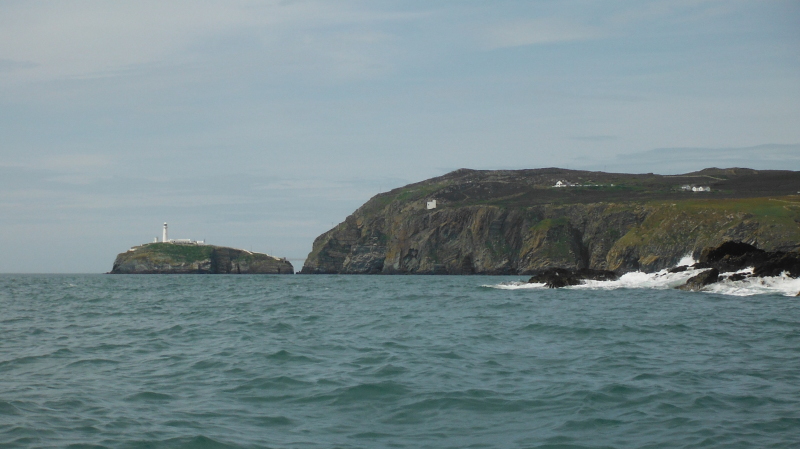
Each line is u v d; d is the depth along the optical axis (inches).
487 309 1787.6
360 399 676.1
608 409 627.5
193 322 1465.3
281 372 812.6
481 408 637.9
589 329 1237.7
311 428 579.8
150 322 1483.8
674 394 680.4
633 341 1077.1
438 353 951.6
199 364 880.3
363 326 1342.3
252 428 578.2
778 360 879.7
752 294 2293.3
